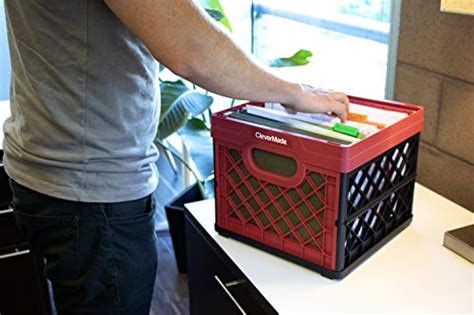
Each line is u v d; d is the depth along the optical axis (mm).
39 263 1855
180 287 2242
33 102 1087
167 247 2531
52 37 1021
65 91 1052
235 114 1156
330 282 1054
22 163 1150
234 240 1198
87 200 1104
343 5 2309
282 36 2855
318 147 990
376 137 1034
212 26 943
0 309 1884
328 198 1013
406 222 1225
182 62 937
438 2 1369
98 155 1084
